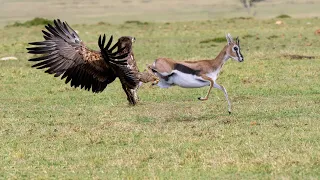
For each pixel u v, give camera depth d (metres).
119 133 24.78
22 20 117.88
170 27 82.00
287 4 136.12
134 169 19.84
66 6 137.62
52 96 34.47
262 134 23.97
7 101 33.12
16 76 40.84
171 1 145.25
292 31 69.56
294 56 46.59
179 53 52.91
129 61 23.23
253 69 41.25
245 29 74.25
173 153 21.61
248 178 18.59
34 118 28.42
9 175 19.50
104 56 15.16
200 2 142.75
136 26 85.38
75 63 15.12
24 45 59.62
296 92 33.84
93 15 126.12
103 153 21.89
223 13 127.31
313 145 22.17
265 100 31.66
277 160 20.16
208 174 19.12
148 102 32.00
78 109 30.44
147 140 23.52
